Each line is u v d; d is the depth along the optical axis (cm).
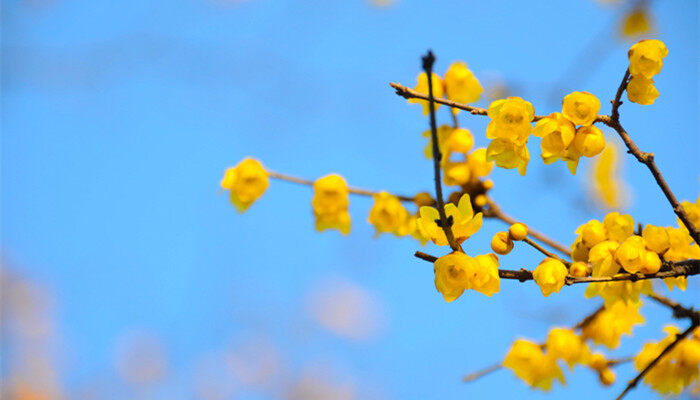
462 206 123
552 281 121
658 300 131
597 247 123
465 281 121
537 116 122
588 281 122
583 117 121
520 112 121
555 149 122
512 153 122
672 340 131
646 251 123
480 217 123
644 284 125
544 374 132
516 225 123
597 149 122
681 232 124
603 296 125
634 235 124
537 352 132
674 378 131
